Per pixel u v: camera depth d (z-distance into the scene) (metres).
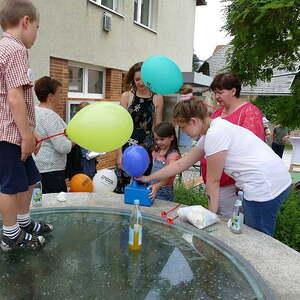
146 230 2.16
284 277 1.65
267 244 1.98
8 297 1.45
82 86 7.26
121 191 3.36
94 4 6.91
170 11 10.77
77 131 1.94
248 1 3.11
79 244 1.97
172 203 2.64
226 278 1.62
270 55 3.51
